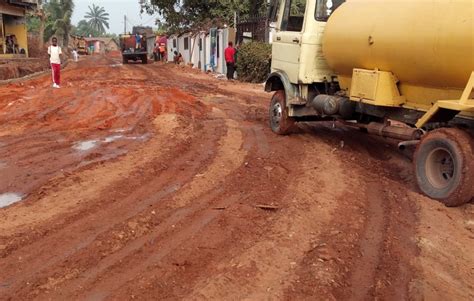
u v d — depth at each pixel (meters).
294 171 7.49
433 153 6.39
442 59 6.01
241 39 26.94
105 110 13.16
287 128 9.97
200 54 33.56
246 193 6.46
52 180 6.84
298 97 9.41
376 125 7.92
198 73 29.30
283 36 9.66
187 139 9.68
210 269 4.45
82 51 73.44
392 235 5.29
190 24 37.66
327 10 8.91
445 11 5.93
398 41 6.57
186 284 4.20
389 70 7.10
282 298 3.99
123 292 4.05
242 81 23.41
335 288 4.18
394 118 7.50
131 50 42.97
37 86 19.19
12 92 16.72
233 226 5.36
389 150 8.98
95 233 5.16
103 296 4.00
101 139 9.66
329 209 5.91
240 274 4.35
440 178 6.41
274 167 7.65
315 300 3.97
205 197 6.31
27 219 5.52
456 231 5.50
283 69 9.73
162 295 4.02
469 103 5.80
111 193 6.40
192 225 5.41
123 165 7.71
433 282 4.41
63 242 4.96
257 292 4.07
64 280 4.25
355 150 8.94
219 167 7.66
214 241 5.01
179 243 4.97
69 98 15.33
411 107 7.12
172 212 5.79
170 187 6.69
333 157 8.33
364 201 6.26
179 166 7.74
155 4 37.28
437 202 6.26
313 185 6.76
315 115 9.52
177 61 38.84
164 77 25.45
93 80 22.45
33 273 4.36
